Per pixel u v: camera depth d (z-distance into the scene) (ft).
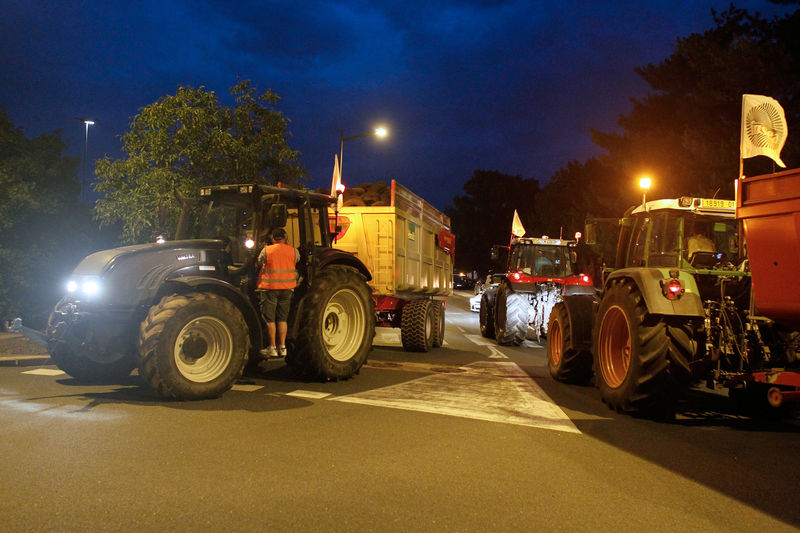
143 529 10.58
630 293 21.72
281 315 24.94
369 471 13.99
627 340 22.29
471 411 20.70
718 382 20.20
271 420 18.80
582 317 27.43
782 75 60.23
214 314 22.09
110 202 50.83
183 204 28.73
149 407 20.39
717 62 66.18
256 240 26.18
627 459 15.65
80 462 14.17
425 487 13.03
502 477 13.85
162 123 50.39
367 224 38.58
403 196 40.60
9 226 49.90
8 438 16.17
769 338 19.75
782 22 65.21
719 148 67.00
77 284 23.18
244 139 54.08
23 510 11.31
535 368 33.45
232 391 23.80
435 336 42.52
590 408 22.58
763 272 18.30
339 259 29.04
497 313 49.11
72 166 72.28
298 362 25.98
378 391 24.26
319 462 14.57
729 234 24.29
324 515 11.39
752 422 21.13
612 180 96.07
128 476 13.25
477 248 213.87
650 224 24.84
